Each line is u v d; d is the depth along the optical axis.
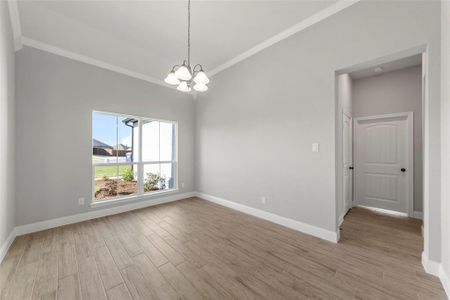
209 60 3.89
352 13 2.29
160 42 3.25
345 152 3.57
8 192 2.32
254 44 3.34
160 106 4.27
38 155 2.84
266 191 3.25
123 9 2.50
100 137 3.52
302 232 2.75
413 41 1.91
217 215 3.47
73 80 3.15
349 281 1.71
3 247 2.12
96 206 3.37
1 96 2.01
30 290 1.60
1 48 1.99
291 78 2.89
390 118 3.77
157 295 1.55
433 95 1.80
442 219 1.73
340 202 3.05
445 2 1.68
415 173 3.46
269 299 1.51
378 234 2.70
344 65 2.36
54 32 2.79
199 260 2.04
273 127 3.14
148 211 3.71
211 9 2.51
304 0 2.36
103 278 1.75
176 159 4.61
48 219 2.91
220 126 4.18
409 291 1.59
